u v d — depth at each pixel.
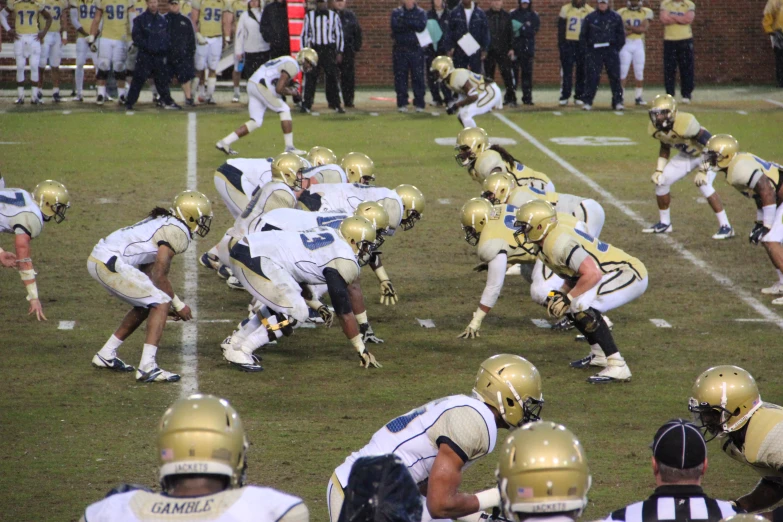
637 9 70.75
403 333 28.16
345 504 9.77
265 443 20.31
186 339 27.34
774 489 14.47
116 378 24.28
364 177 30.30
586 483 9.95
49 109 65.31
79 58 68.25
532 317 29.92
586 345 27.39
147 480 18.45
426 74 78.62
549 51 86.00
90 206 41.44
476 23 67.75
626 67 71.12
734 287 32.47
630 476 18.80
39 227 25.44
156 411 22.17
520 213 23.72
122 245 24.00
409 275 33.94
